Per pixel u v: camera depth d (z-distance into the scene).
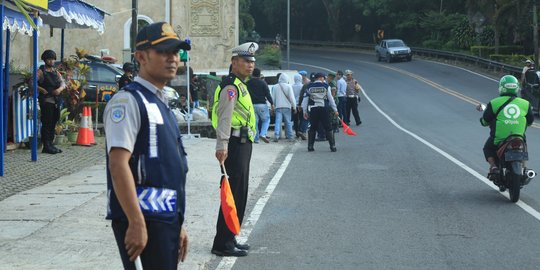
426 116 29.31
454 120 27.23
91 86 21.34
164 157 4.21
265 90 19.44
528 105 10.91
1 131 12.26
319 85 17.70
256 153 17.33
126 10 32.94
